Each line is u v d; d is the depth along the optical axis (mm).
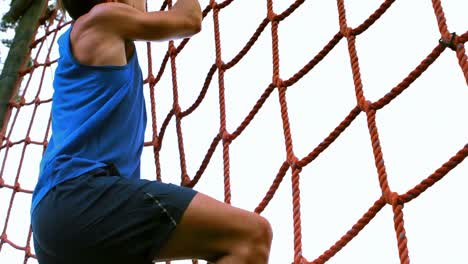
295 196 2748
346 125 2725
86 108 1939
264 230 1745
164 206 1736
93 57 1984
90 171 1829
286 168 2904
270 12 3561
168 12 2137
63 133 1949
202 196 1769
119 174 1883
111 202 1756
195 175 3516
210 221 1727
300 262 2500
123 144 1946
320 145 2766
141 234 1727
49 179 1859
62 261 1781
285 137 3008
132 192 1764
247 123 3322
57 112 2027
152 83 4332
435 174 2176
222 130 3453
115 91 1965
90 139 1898
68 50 2043
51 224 1785
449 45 2344
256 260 1714
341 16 3051
